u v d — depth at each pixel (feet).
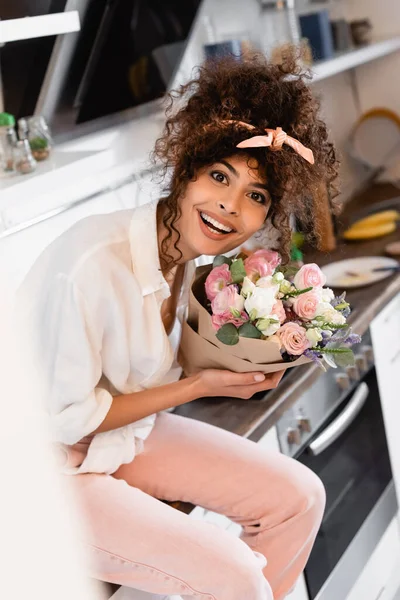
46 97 6.59
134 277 4.64
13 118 5.87
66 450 4.74
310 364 6.67
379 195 11.45
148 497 4.66
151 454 5.15
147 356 4.82
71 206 6.16
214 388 4.84
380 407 8.04
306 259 9.18
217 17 9.31
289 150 4.65
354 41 10.92
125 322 4.66
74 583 0.96
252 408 6.08
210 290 4.71
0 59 5.93
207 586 4.26
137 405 4.74
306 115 4.79
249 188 4.67
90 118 7.23
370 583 7.68
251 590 4.26
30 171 5.84
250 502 5.01
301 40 9.31
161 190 5.02
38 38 6.04
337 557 6.97
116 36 6.89
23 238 5.68
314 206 5.15
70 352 4.48
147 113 7.64
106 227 4.74
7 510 0.89
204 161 4.60
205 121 4.70
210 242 4.75
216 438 5.30
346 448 7.30
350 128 11.70
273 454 5.25
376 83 11.44
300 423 6.50
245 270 4.73
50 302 4.49
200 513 5.29
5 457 0.89
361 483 7.54
